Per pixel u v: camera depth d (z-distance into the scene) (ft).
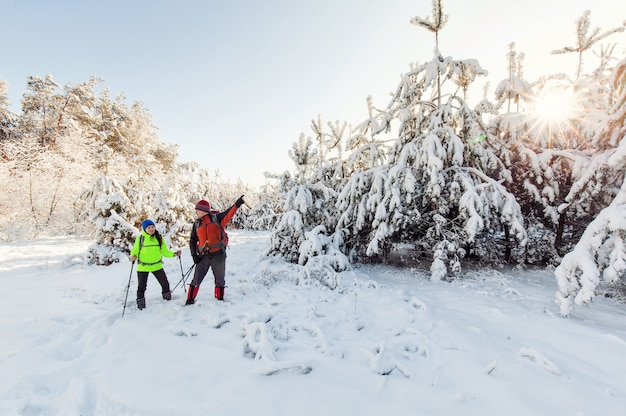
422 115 25.43
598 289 18.42
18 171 45.19
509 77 25.63
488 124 26.37
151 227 14.93
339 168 29.40
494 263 25.82
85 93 75.77
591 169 17.51
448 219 23.03
